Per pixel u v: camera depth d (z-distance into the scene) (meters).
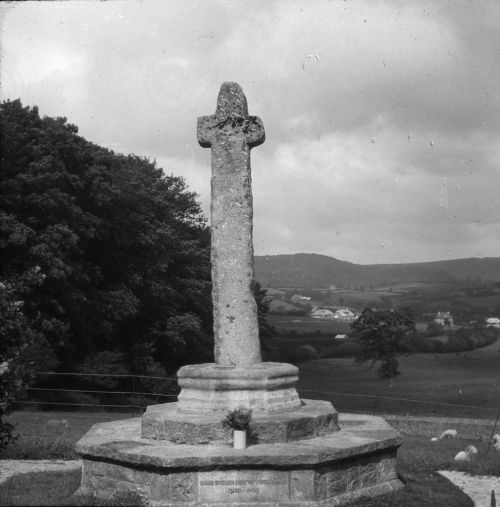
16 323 10.46
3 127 35.28
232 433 11.12
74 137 39.28
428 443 20.14
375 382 48.84
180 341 45.12
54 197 35.22
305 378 51.28
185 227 55.53
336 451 10.67
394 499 10.98
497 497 12.55
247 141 13.02
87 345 39.69
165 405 12.87
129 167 50.91
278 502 10.30
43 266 33.59
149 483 10.44
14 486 11.91
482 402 39.94
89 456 11.16
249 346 12.62
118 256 43.16
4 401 10.27
